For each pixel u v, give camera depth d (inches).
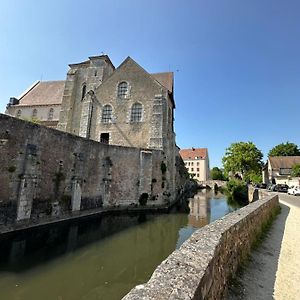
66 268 311.0
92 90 1035.9
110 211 735.7
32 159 475.5
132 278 288.7
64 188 573.6
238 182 1555.1
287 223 456.4
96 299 237.3
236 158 1972.2
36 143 494.9
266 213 438.3
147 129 940.0
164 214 764.6
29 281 269.9
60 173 561.0
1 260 323.9
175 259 125.9
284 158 2146.9
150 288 93.1
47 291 249.4
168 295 87.9
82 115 1010.7
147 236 491.2
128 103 985.5
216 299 142.8
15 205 442.9
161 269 112.8
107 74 1183.6
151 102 964.0
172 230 547.5
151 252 390.6
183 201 1194.0
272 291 186.4
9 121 439.2
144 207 788.0
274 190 1481.3
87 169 664.4
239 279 201.6
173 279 101.7
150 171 816.3
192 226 592.7
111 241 444.1
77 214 604.1
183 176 1601.9
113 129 968.9
